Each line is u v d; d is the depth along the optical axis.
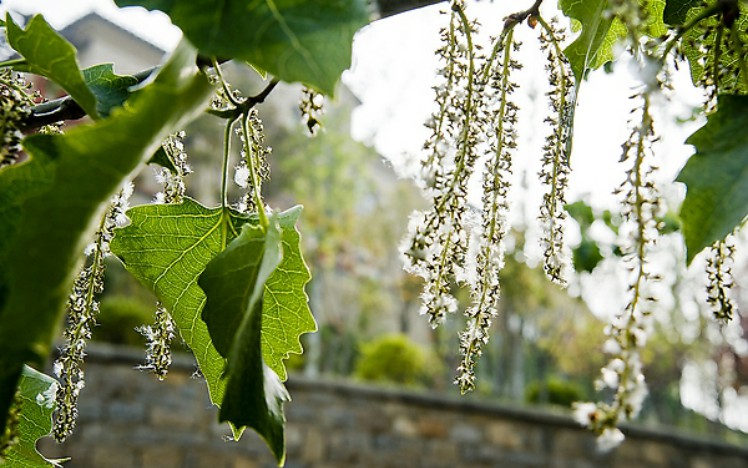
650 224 0.26
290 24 0.21
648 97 0.25
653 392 5.40
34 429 0.39
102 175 0.20
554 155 0.34
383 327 5.74
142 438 3.01
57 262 0.20
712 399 5.49
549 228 0.33
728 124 0.26
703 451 3.90
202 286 0.29
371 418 3.47
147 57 4.82
